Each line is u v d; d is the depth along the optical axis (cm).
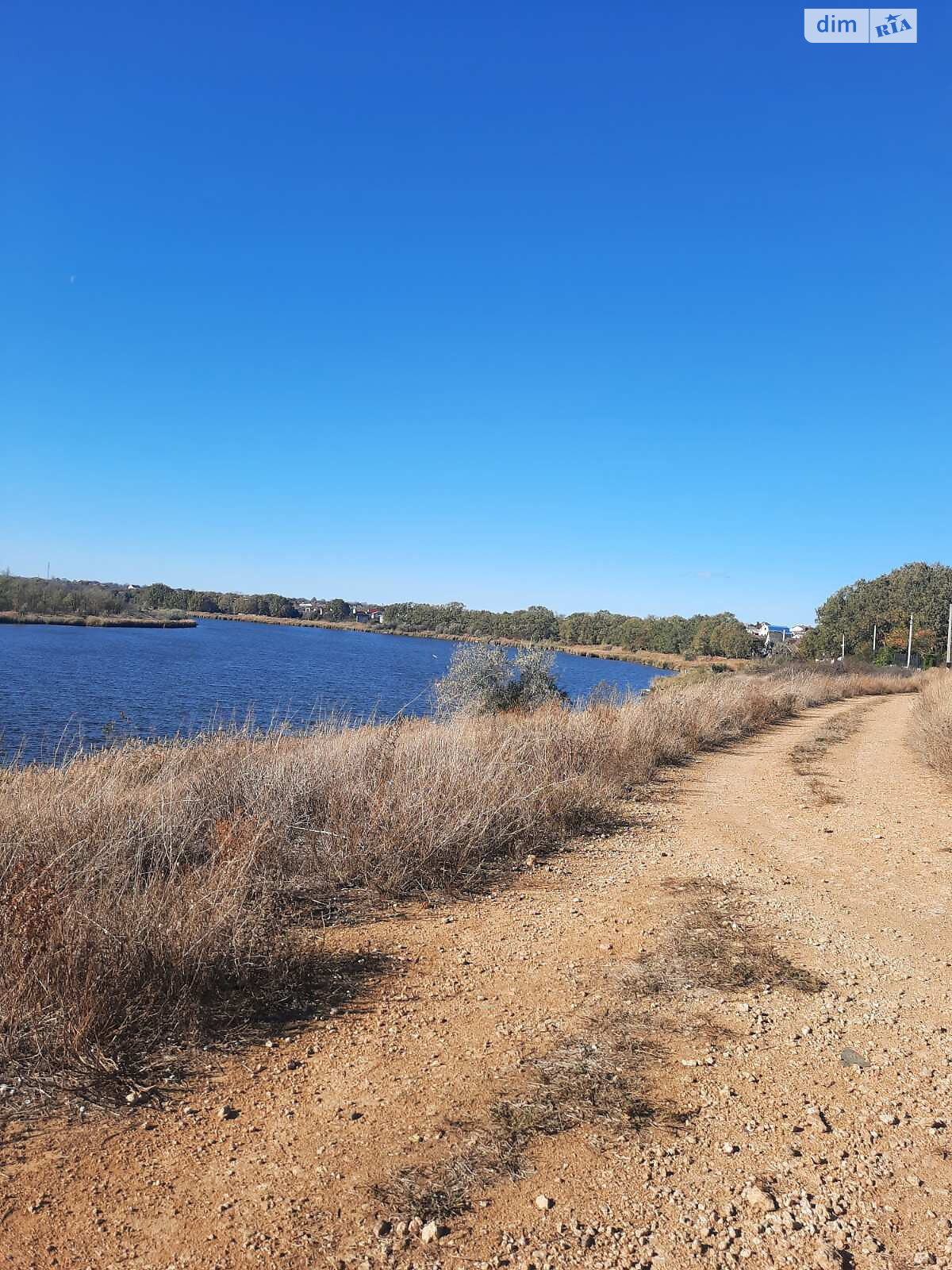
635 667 8081
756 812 1012
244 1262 246
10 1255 246
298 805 754
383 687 3491
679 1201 277
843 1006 446
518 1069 369
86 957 387
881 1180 289
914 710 2175
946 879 705
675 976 482
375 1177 289
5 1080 340
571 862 759
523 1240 257
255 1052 386
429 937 553
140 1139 311
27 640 6506
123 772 817
